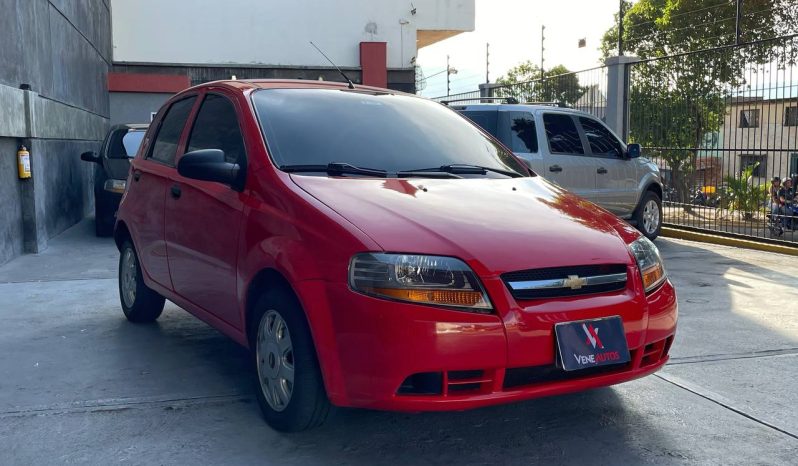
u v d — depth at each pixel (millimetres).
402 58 23453
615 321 3465
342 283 3316
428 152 4582
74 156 12703
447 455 3584
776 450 3688
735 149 12484
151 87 18641
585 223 3867
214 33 22047
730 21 18391
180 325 5898
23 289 7250
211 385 4496
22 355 5070
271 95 4652
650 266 3812
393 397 3197
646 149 13953
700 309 6727
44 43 10445
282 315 3613
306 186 3830
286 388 3693
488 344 3201
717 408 4246
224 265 4195
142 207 5453
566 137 10008
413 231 3414
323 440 3730
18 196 9227
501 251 3371
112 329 5766
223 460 3492
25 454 3539
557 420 4039
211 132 4789
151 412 4062
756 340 5672
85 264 8688
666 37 20531
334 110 4668
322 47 22781
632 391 4512
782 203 11578
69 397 4281
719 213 12695
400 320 3162
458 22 23766
